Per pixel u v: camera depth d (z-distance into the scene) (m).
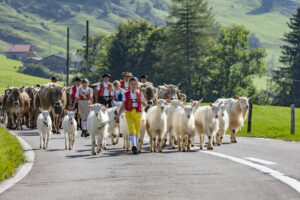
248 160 11.14
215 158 11.58
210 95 89.06
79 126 23.17
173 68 79.25
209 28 81.19
